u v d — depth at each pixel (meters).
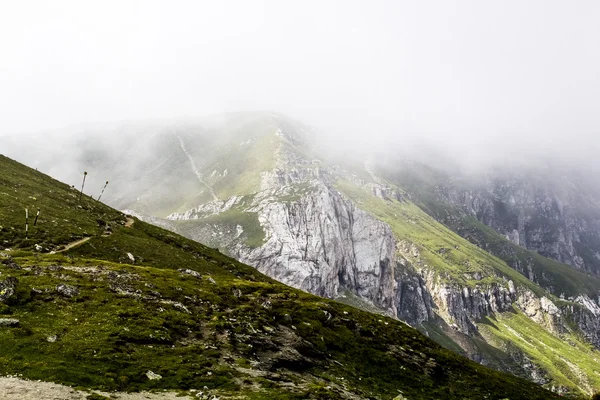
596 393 106.38
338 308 120.06
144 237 148.62
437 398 85.69
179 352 54.72
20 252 84.88
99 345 48.31
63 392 36.19
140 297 70.19
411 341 115.19
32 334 46.62
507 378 126.62
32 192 143.00
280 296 108.12
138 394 40.84
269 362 63.53
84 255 102.62
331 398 54.69
